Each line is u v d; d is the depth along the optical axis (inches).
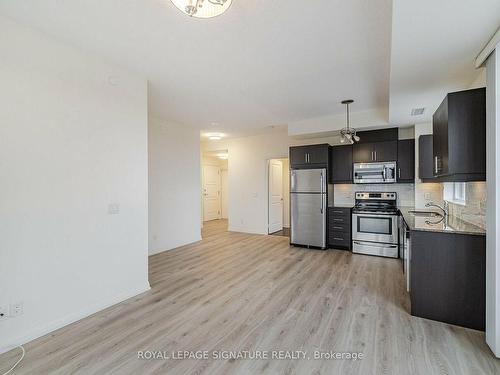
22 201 82.8
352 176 200.5
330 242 202.2
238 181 280.8
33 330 84.7
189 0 63.0
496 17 65.3
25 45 83.6
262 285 129.1
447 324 92.7
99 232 104.2
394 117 161.8
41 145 87.2
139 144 120.6
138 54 101.8
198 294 119.0
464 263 91.3
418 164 174.4
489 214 78.5
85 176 99.4
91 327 91.6
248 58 105.4
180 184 216.2
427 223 110.5
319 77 123.7
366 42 93.5
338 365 71.7
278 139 254.8
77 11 76.4
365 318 96.6
